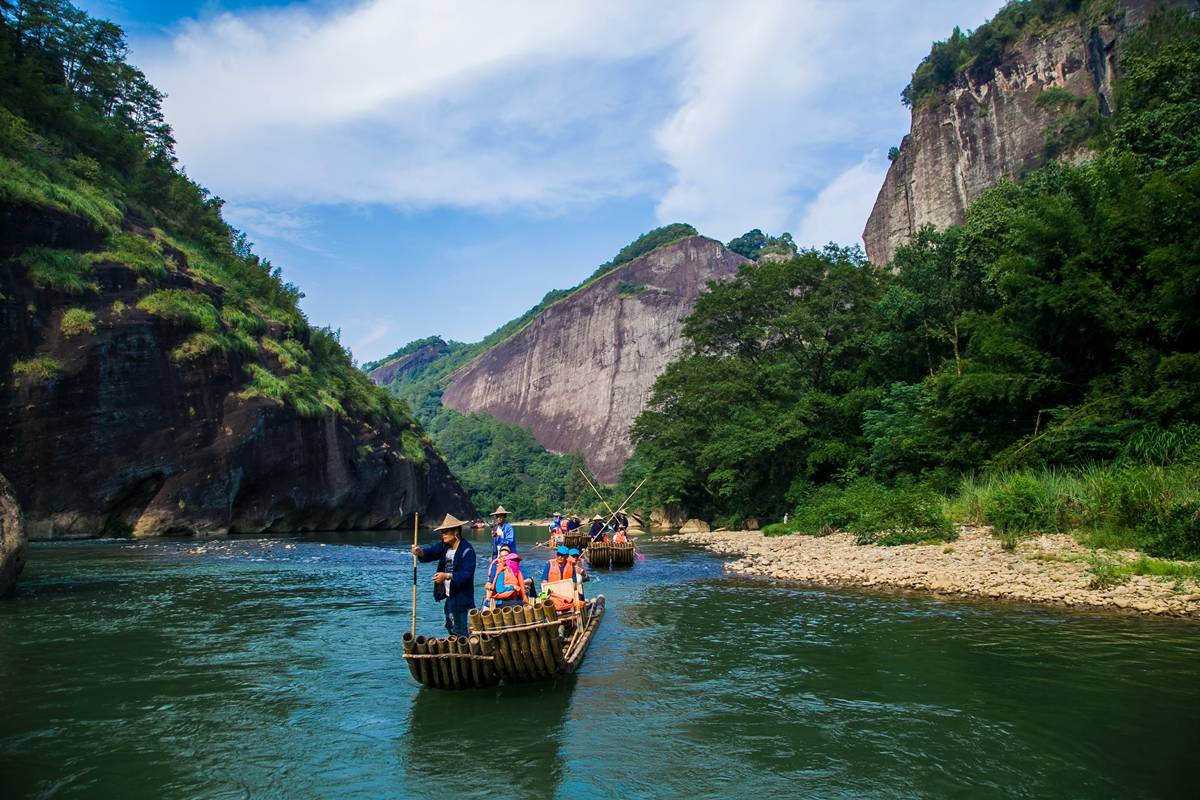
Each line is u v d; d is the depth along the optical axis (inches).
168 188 1909.4
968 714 264.4
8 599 526.6
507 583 347.6
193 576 700.7
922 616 455.8
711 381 1633.9
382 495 2110.0
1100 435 793.6
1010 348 933.8
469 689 302.0
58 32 1888.5
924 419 1098.7
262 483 1557.6
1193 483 583.5
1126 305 831.7
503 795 198.8
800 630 424.5
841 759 224.7
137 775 210.8
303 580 682.2
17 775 209.6
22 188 1200.8
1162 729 245.3
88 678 316.2
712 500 1884.8
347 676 323.6
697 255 6363.2
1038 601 491.5
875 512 860.0
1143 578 494.3
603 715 269.0
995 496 776.9
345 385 2101.4
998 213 1223.5
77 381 1224.2
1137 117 1059.3
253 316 1731.1
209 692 296.5
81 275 1254.9
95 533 1256.2
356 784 205.9
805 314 1465.3
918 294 1333.7
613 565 826.2
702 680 316.8
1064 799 194.2
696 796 198.4
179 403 1381.6
